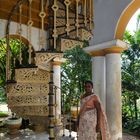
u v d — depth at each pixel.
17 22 5.25
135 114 7.64
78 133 3.60
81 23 3.82
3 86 7.30
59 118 6.07
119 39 4.12
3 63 7.05
